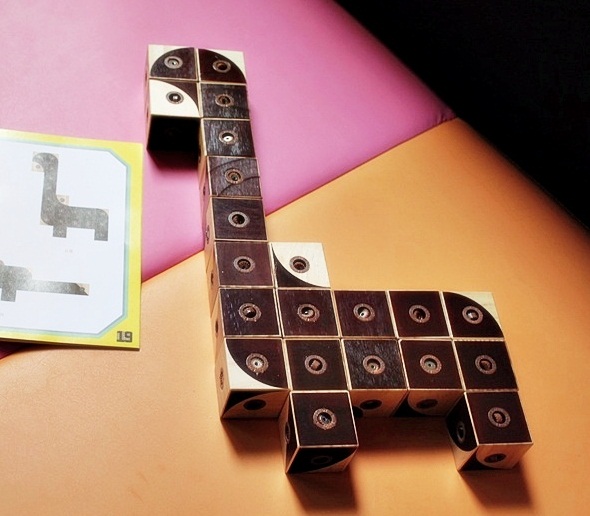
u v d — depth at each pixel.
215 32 0.56
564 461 0.45
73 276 0.44
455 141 0.56
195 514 0.40
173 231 0.47
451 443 0.44
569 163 0.53
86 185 0.47
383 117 0.56
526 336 0.48
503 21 0.53
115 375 0.42
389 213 0.51
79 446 0.40
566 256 0.52
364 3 0.60
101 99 0.51
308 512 0.41
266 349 0.42
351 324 0.43
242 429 0.42
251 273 0.44
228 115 0.49
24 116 0.49
